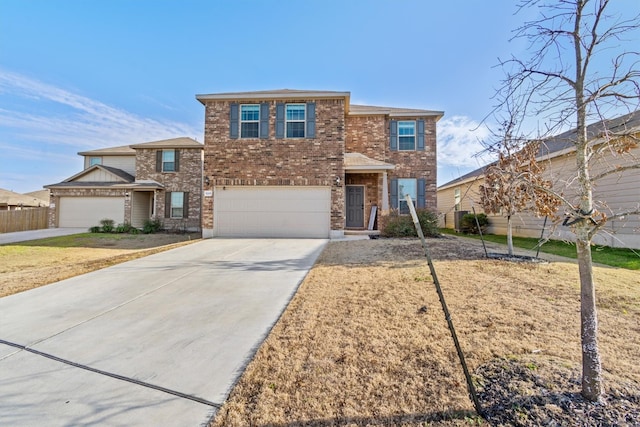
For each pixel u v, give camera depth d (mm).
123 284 6344
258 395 2723
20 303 5289
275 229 13297
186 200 19484
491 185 4594
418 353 3258
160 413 2543
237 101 13492
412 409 2447
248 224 13375
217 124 13508
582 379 2445
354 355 3287
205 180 13469
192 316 4629
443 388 2676
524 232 14109
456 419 2316
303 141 13305
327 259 8297
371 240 11789
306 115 13344
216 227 13422
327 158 13234
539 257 8094
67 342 3848
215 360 3373
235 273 7043
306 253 9391
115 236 16016
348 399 2604
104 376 3104
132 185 19000
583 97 2539
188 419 2467
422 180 15852
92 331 4156
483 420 2291
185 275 6953
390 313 4352
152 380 3020
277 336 3836
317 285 5855
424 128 16000
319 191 13266
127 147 23422
